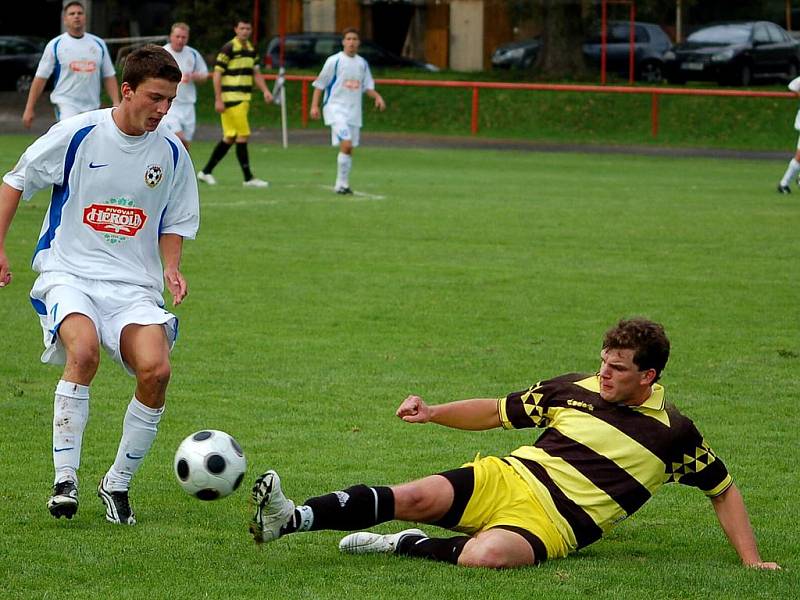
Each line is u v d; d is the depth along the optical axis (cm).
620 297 3669
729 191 6800
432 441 2220
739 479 2041
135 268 1789
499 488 1571
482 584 1462
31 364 2748
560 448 1593
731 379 2753
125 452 1709
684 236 4944
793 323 3366
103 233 1766
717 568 1570
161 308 1808
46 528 1686
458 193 6334
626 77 12375
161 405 1703
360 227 4978
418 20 14625
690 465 1600
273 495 1440
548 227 5112
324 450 2139
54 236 1784
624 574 1523
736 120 10806
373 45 12850
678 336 3178
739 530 1606
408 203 5825
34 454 2073
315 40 12669
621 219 5419
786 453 2197
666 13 13788
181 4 12938
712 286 3875
